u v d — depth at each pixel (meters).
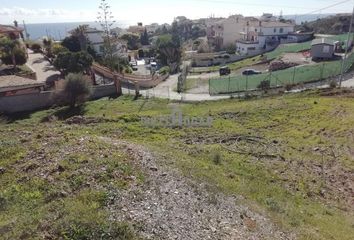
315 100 33.22
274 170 17.00
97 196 9.33
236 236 9.12
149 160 12.95
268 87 41.69
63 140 14.04
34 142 13.88
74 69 46.78
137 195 9.91
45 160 11.82
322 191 15.51
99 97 42.16
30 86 38.03
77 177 10.44
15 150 12.92
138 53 87.56
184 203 10.22
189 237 8.52
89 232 7.65
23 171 11.20
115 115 28.41
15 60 49.00
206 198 10.96
